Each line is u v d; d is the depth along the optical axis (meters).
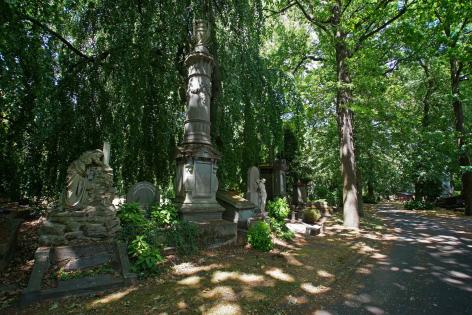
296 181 16.22
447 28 15.01
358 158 16.22
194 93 8.30
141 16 8.71
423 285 5.15
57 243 4.85
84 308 3.86
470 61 13.45
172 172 10.03
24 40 5.91
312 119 17.45
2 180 8.70
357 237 9.59
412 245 8.66
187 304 3.99
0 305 3.89
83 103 8.70
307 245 7.95
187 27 9.25
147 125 9.39
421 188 22.00
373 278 5.52
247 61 9.96
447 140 16.89
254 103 10.47
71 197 5.21
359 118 14.98
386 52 15.01
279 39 16.47
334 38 12.25
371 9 12.05
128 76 8.46
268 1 13.96
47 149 8.37
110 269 4.81
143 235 5.57
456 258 7.10
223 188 10.05
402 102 19.36
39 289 4.05
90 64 9.10
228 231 7.38
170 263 5.60
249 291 4.48
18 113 7.70
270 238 7.19
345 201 11.92
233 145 10.44
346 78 12.47
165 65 9.28
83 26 8.53
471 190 17.16
